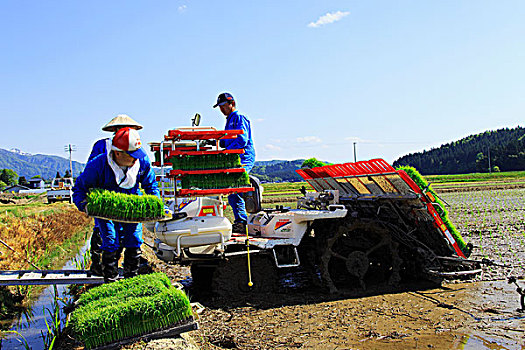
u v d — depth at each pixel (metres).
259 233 7.21
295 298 6.54
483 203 23.89
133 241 5.70
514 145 118.62
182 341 4.46
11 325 6.41
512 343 4.54
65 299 7.72
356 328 5.15
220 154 6.00
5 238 10.00
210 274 6.95
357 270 6.82
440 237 6.92
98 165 5.38
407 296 6.48
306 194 8.42
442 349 4.44
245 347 4.67
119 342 4.29
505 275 7.59
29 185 120.56
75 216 25.38
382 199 7.35
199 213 6.66
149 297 4.59
